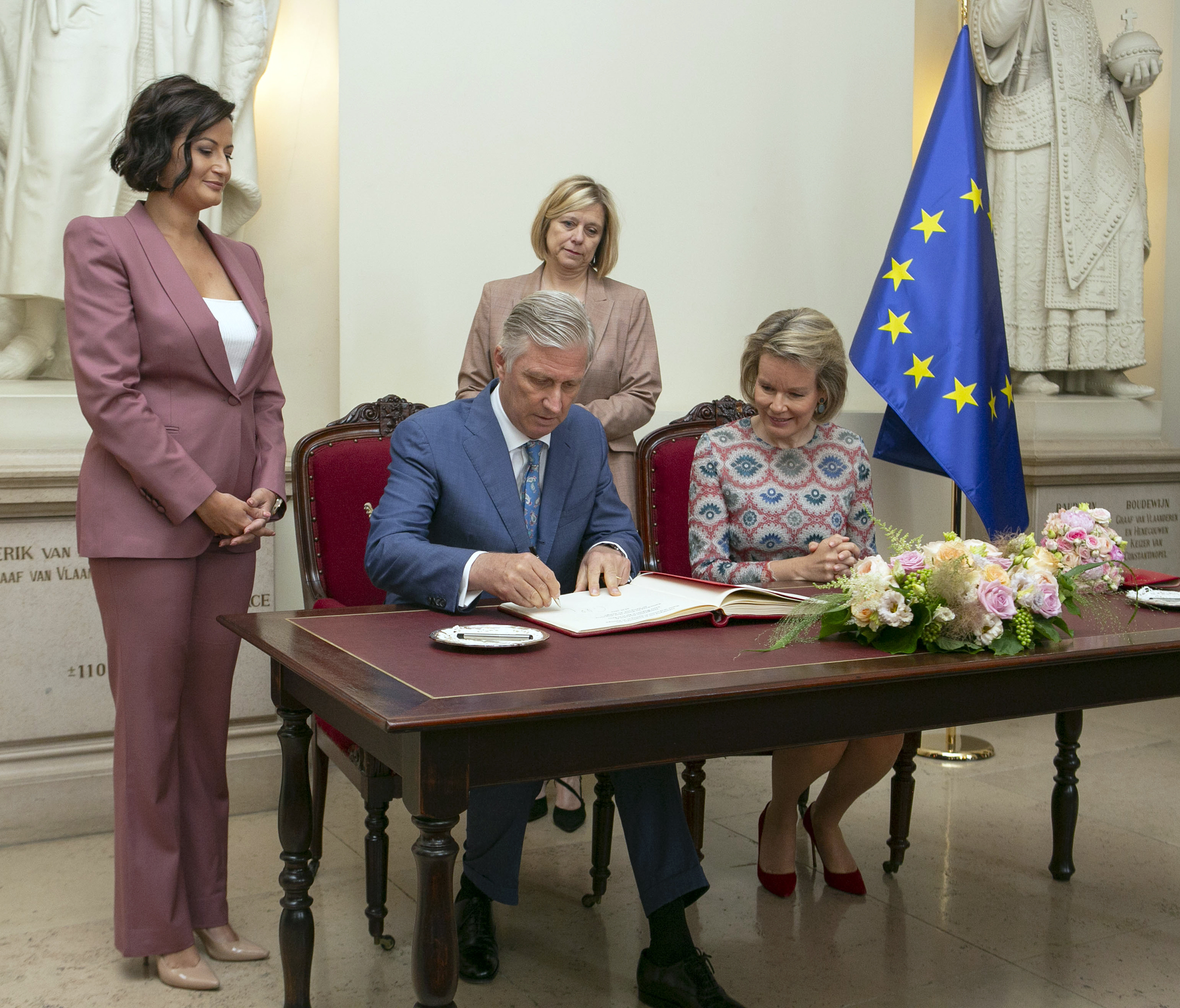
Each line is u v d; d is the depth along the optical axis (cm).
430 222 387
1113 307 496
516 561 187
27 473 304
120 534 216
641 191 428
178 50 334
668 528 308
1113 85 496
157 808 223
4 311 339
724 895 272
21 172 321
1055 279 491
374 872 238
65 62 319
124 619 219
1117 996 222
